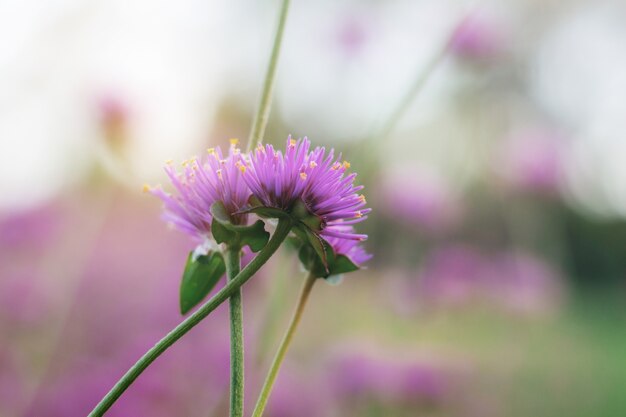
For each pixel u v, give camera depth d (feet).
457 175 3.89
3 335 2.64
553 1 3.88
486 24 2.25
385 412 2.52
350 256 1.08
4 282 2.74
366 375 2.50
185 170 1.06
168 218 1.07
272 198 1.02
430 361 2.61
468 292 3.38
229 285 0.97
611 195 9.87
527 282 3.48
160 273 3.14
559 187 3.63
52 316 2.74
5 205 3.14
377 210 3.51
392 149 3.72
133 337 2.72
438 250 3.47
